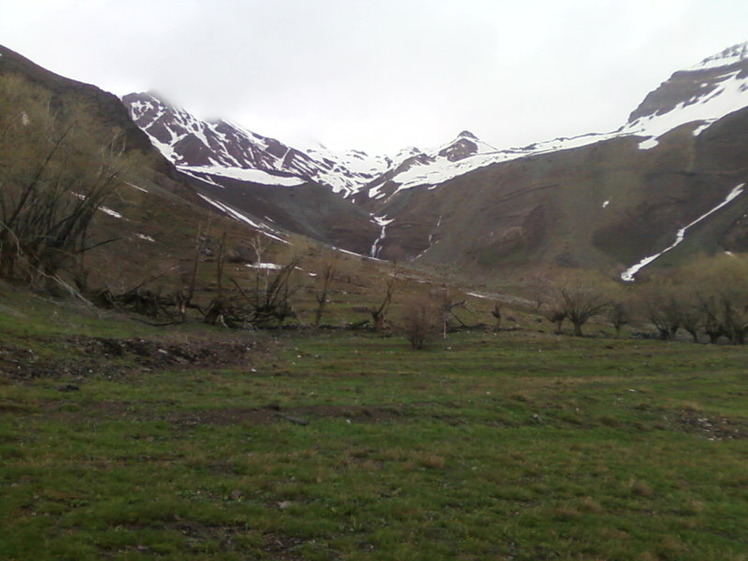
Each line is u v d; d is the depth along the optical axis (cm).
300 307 6606
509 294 12375
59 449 1195
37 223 4322
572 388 3045
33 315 2908
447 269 19288
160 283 6197
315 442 1532
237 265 9075
